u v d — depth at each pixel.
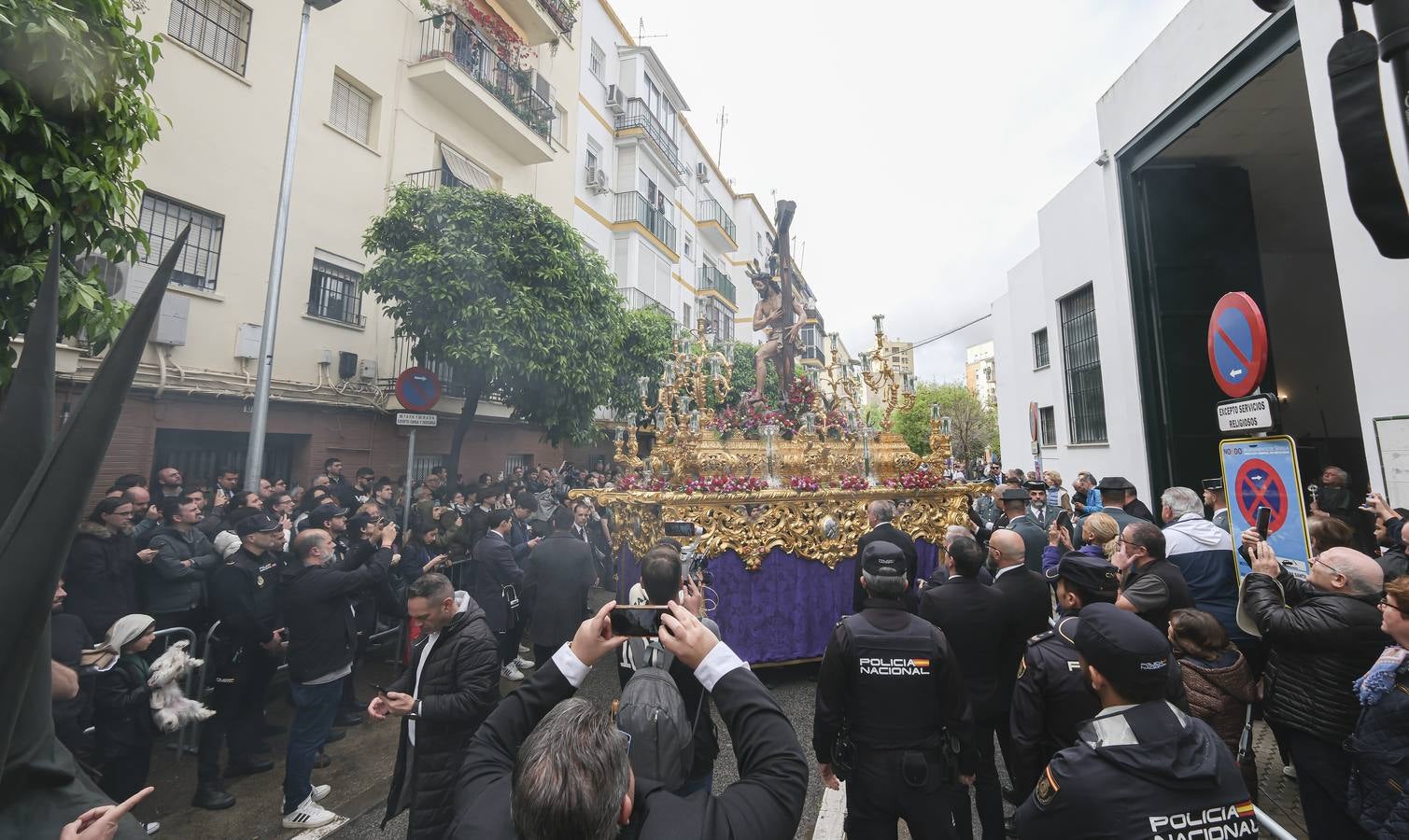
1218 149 9.19
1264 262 13.88
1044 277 12.38
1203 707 3.11
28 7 2.94
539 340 9.45
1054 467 13.72
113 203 3.54
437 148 12.84
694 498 5.77
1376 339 5.37
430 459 12.43
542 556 5.38
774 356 8.16
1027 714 2.71
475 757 1.52
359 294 10.98
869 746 2.69
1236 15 7.22
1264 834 2.25
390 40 11.75
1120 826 1.63
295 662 3.76
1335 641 2.74
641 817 1.32
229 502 6.92
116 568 4.44
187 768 4.39
